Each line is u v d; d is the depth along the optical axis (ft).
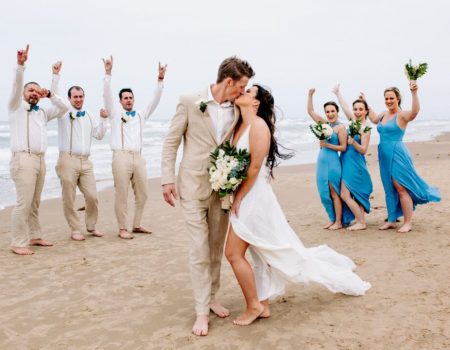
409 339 9.78
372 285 13.09
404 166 18.63
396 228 19.79
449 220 20.77
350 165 19.66
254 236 10.44
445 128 166.20
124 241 19.94
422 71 17.35
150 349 9.95
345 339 9.93
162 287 14.02
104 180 40.14
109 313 12.05
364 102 19.76
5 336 10.78
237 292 13.34
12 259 17.20
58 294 13.53
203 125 10.54
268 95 10.88
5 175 42.70
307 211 25.50
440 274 13.67
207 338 10.34
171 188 10.75
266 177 10.89
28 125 17.60
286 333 10.38
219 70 10.39
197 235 10.62
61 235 21.24
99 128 20.57
